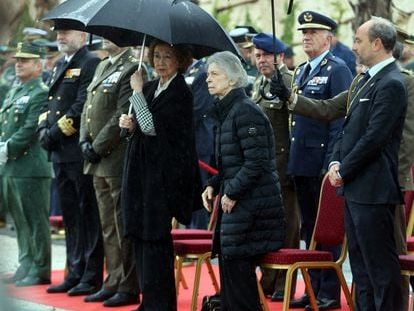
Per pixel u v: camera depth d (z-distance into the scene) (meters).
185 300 20.14
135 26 15.62
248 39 23.92
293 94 15.91
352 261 14.57
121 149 19.00
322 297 17.86
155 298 16.36
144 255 16.44
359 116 14.13
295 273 18.62
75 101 21.00
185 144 16.34
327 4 29.94
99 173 19.19
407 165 15.13
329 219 16.12
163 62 16.42
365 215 13.91
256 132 14.80
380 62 14.17
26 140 22.58
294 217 18.83
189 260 25.12
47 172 22.88
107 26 16.75
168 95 16.33
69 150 20.83
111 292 19.75
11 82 25.41
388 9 28.34
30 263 22.77
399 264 14.06
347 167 13.94
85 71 21.02
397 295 13.98
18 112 22.80
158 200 16.12
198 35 15.93
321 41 18.02
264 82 18.80
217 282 20.81
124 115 16.58
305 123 17.70
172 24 15.76
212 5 33.47
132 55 19.48
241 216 14.84
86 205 20.84
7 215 24.02
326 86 17.73
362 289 14.47
